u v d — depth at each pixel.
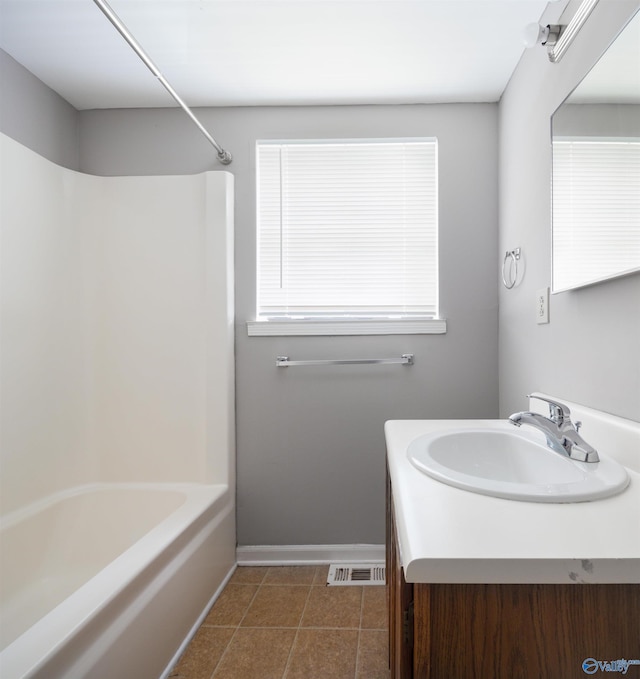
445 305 2.12
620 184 1.01
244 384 2.15
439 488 0.81
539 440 1.12
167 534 1.49
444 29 1.63
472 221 2.11
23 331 1.79
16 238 1.75
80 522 1.96
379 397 2.13
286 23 1.60
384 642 1.55
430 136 2.13
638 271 0.95
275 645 1.54
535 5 1.51
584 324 1.24
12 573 1.65
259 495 2.15
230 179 2.11
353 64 1.84
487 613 0.58
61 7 1.52
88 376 2.11
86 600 1.10
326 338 2.14
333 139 2.16
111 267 2.12
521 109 1.76
